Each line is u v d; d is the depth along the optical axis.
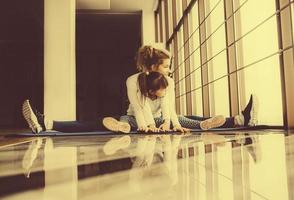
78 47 10.15
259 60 3.11
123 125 2.75
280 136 1.77
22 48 9.27
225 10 3.77
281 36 2.74
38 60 9.34
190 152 1.01
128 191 0.47
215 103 4.39
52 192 0.47
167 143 1.45
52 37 5.35
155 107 2.77
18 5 6.96
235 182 0.53
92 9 7.46
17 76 9.29
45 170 0.71
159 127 2.62
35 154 1.11
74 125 2.97
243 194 0.45
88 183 0.54
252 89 3.44
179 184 0.52
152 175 0.61
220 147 1.16
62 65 5.33
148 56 2.66
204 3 4.67
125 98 10.09
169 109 2.65
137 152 1.07
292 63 2.71
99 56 10.23
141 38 8.01
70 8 5.42
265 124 3.18
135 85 2.63
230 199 0.42
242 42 3.57
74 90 5.63
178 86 6.20
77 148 1.34
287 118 2.70
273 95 3.03
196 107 5.36
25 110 2.95
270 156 0.85
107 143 1.59
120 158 0.91
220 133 2.33
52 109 5.27
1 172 0.69
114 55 10.29
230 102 3.68
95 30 9.27
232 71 3.67
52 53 5.33
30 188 0.51
